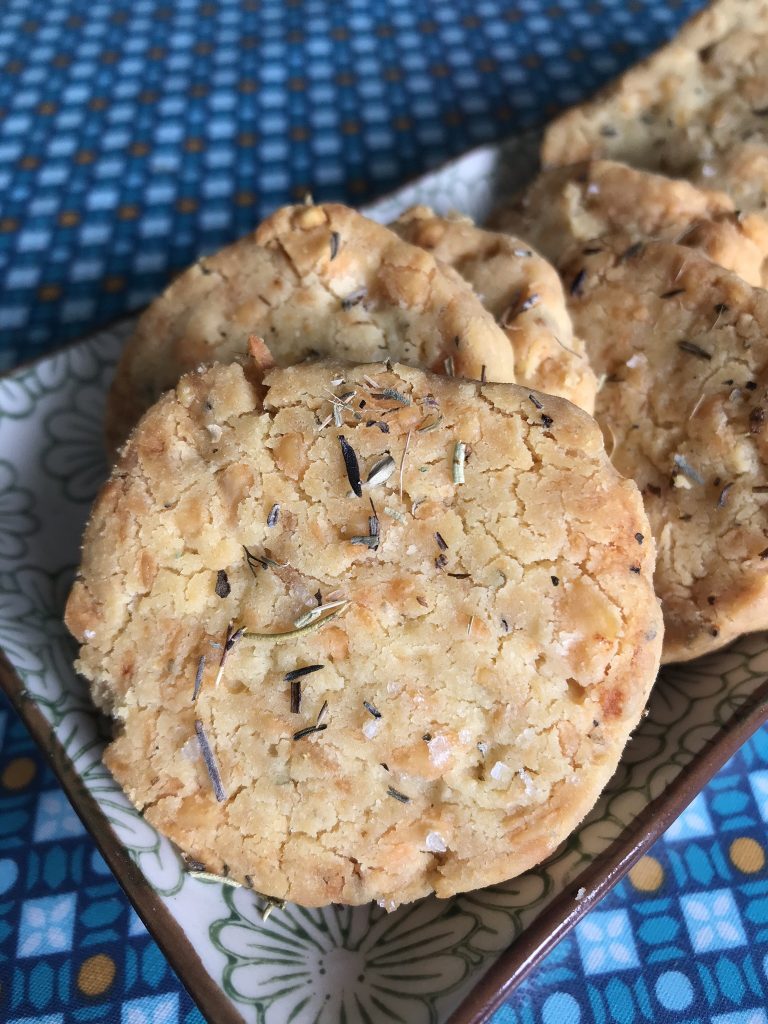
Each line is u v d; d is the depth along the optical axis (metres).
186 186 0.21
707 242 0.14
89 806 0.10
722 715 0.11
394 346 0.12
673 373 0.13
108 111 0.23
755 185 0.15
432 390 0.11
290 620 0.11
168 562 0.11
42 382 0.15
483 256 0.14
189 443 0.11
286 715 0.11
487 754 0.10
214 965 0.10
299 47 0.24
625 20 0.25
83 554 0.11
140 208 0.21
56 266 0.20
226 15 0.26
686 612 0.12
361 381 0.11
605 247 0.14
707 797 0.12
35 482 0.14
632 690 0.10
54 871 0.12
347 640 0.11
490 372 0.12
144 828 0.11
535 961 0.10
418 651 0.10
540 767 0.10
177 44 0.25
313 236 0.13
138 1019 0.11
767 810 0.12
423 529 0.11
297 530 0.11
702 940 0.11
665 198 0.14
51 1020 0.11
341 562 0.11
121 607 0.11
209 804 0.11
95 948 0.11
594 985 0.11
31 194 0.21
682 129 0.16
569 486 0.10
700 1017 0.11
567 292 0.14
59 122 0.23
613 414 0.13
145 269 0.19
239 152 0.22
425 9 0.25
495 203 0.18
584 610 0.10
